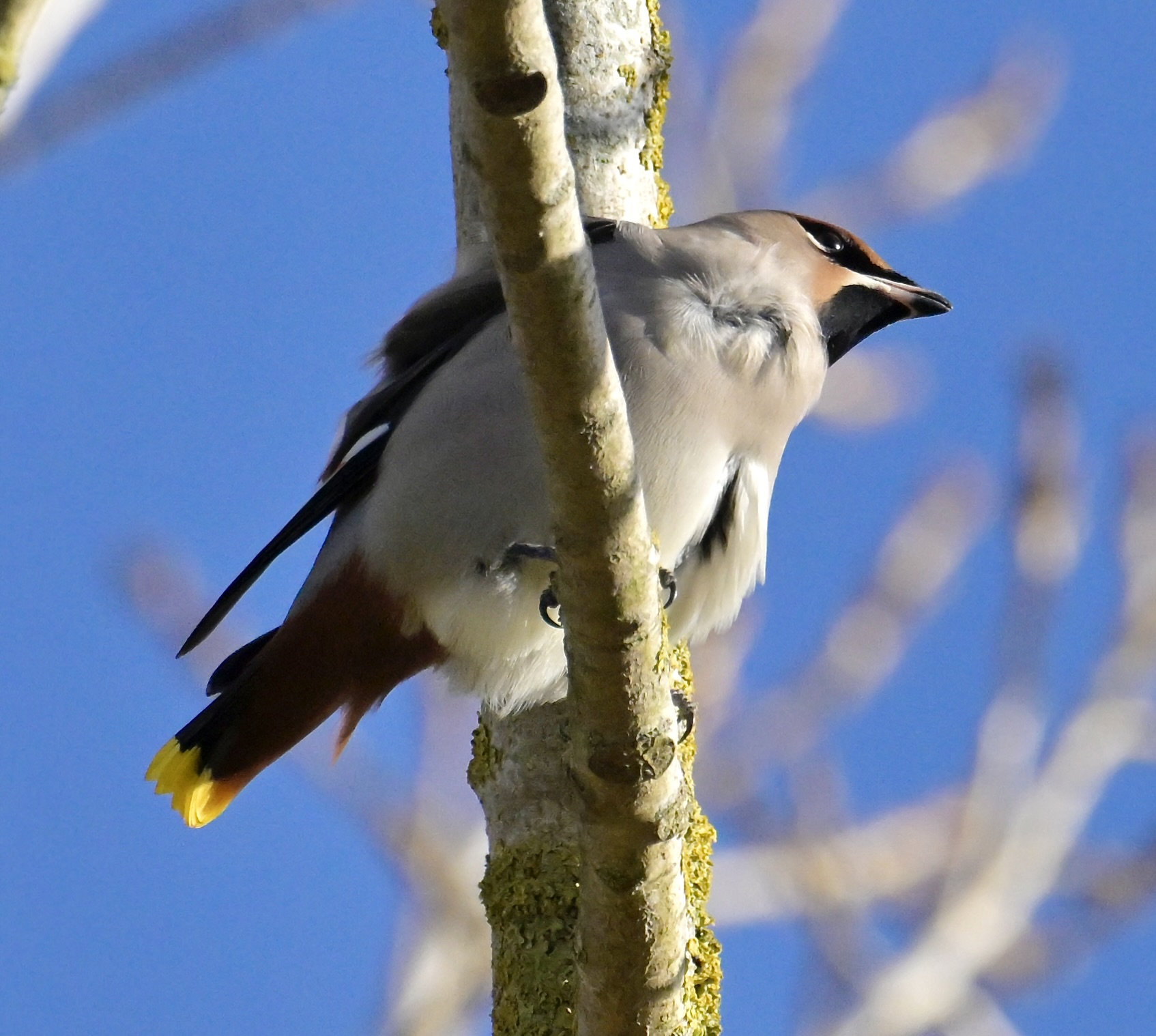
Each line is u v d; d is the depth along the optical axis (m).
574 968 8.99
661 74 11.20
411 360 11.16
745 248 10.58
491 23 5.77
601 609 7.22
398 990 10.50
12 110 7.21
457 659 10.60
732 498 10.46
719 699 11.70
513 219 6.33
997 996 10.73
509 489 10.16
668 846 7.55
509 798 9.79
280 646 10.90
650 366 10.03
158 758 11.18
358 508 10.95
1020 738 10.62
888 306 12.03
